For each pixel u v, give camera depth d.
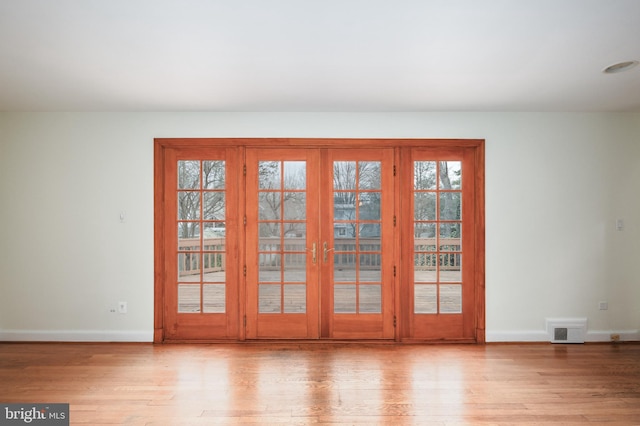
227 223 4.30
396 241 4.30
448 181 4.29
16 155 4.23
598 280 4.29
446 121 4.29
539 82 3.33
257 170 4.30
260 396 2.99
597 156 4.29
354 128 4.29
